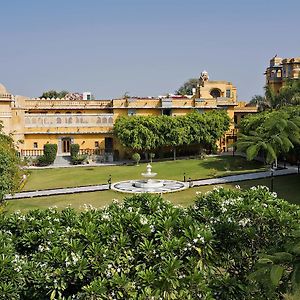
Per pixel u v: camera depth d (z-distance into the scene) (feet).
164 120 167.02
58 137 177.88
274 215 29.94
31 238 29.76
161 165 150.00
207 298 25.04
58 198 94.48
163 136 166.61
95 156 174.19
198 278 25.70
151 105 186.29
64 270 25.68
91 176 129.39
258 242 30.07
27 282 26.37
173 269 25.13
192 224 29.30
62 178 127.13
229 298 26.96
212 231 30.14
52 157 164.55
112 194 97.66
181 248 27.09
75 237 28.94
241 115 213.05
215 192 37.11
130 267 26.91
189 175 124.67
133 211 31.73
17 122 167.94
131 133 164.86
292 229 28.76
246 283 28.27
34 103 192.85
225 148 191.42
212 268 28.50
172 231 28.99
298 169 114.52
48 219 32.58
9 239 29.58
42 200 92.38
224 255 30.25
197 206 35.53
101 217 32.01
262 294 27.02
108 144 181.06
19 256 28.27
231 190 38.37
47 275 25.70
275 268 18.84
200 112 190.49
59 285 25.39
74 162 166.30
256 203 32.53
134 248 28.02
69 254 26.66
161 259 26.63
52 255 26.48
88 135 179.73
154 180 110.52
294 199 84.53
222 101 199.41
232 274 30.14
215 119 173.78
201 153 173.06
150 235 28.71
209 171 130.00
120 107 182.80
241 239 30.30
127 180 119.96
